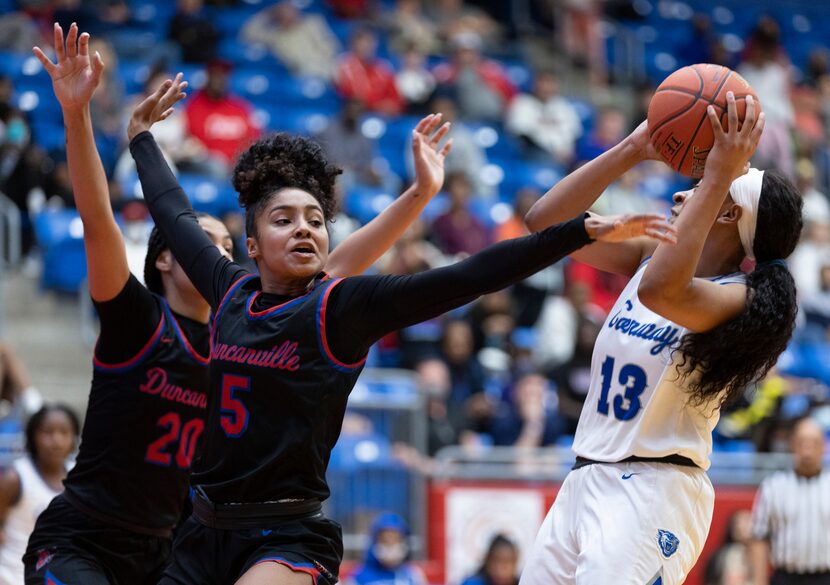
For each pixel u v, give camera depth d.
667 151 4.21
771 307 4.01
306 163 4.11
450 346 10.52
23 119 12.39
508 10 18.89
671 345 4.12
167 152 12.54
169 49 15.02
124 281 4.34
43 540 4.44
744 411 10.82
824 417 11.20
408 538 9.16
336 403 3.83
